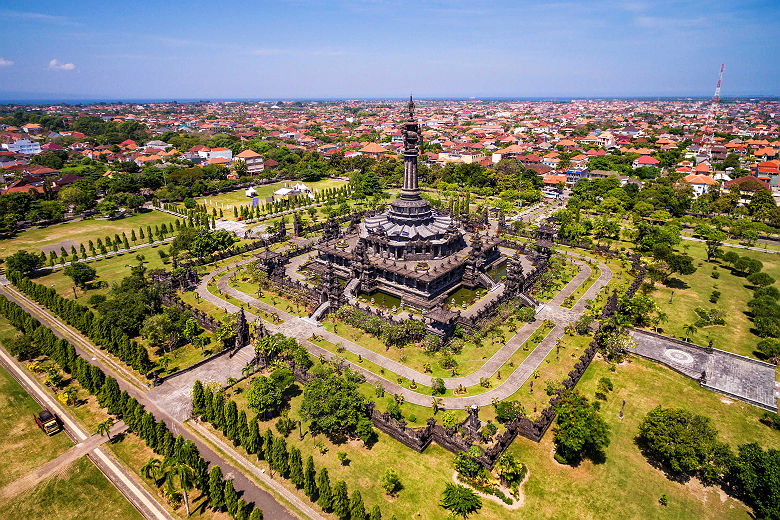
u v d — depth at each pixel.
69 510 57.25
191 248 142.75
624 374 86.44
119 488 60.38
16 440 68.50
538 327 103.62
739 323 105.50
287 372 76.19
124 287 110.31
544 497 59.28
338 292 108.00
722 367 87.81
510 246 159.50
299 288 117.81
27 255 130.75
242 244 163.38
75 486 60.62
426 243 127.81
